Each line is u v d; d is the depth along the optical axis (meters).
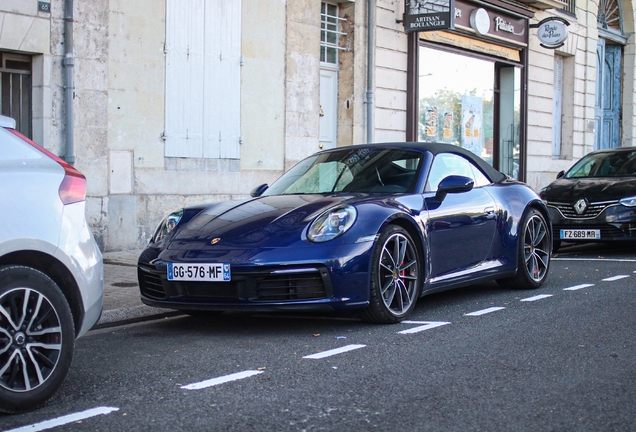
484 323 5.64
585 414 3.50
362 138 14.09
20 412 3.58
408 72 15.02
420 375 4.20
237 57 11.80
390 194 5.96
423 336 5.20
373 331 5.39
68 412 3.60
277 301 5.09
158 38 10.68
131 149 10.43
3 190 3.61
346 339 5.14
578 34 21.28
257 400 3.76
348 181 6.33
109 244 10.20
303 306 5.11
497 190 6.98
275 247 5.15
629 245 11.84
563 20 18.17
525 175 19.16
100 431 3.32
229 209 5.88
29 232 3.64
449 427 3.33
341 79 14.04
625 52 24.77
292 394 3.86
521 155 19.05
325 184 6.39
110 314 6.06
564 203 10.33
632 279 7.85
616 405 3.62
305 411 3.57
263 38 12.18
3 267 3.53
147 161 10.62
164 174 10.84
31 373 3.62
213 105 11.48
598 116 23.91
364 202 5.58
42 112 9.47
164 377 4.24
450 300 6.73
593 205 10.10
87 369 4.46
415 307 6.39
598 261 9.59
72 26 9.64
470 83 17.12
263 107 12.25
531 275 7.22
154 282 5.50
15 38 9.16
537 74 19.48
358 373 4.25
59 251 3.76
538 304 6.43
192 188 11.21
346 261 5.20
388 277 5.59
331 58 13.95
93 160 9.96
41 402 3.64
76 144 9.78
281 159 12.60
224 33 11.59
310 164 6.84
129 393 3.92
